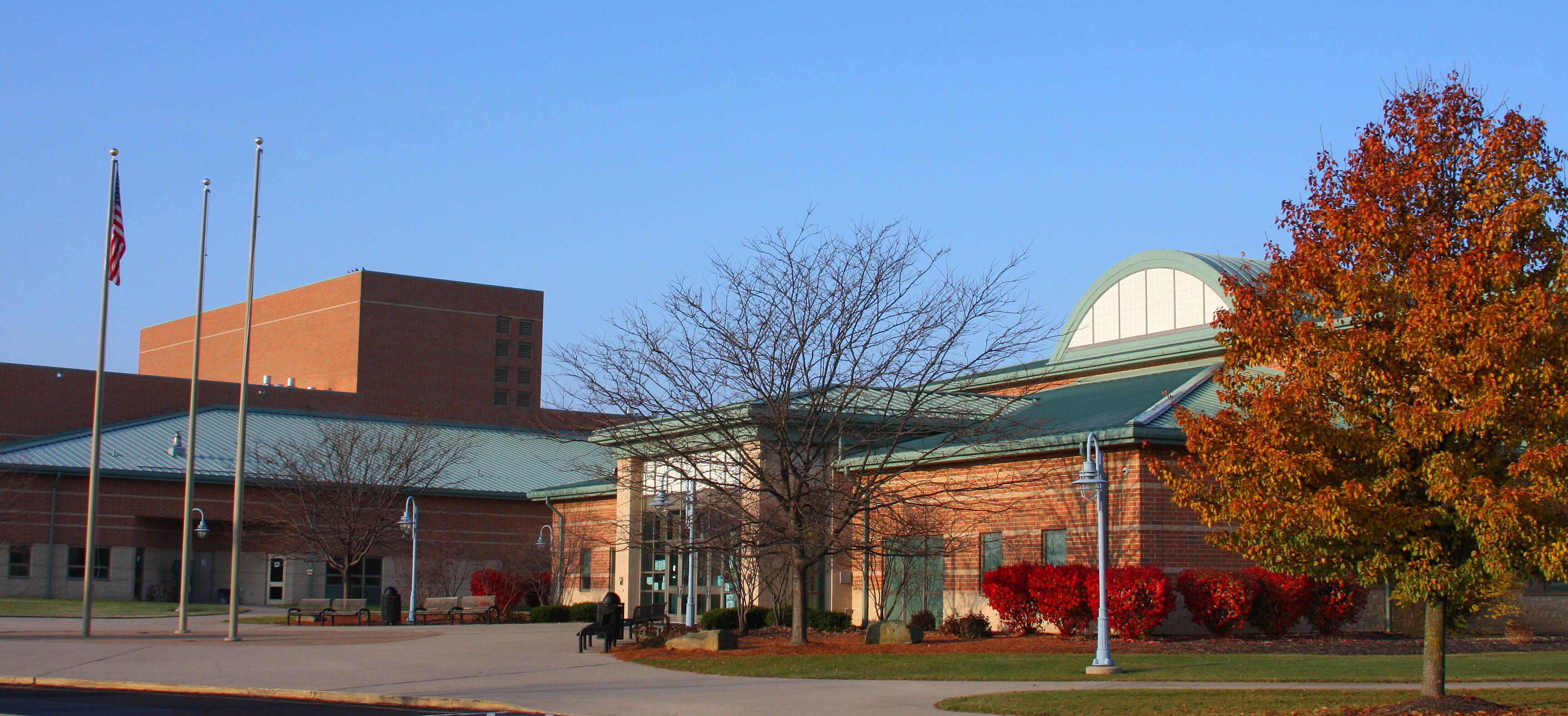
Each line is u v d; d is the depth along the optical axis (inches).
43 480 1822.1
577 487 1724.9
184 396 2578.7
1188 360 1346.0
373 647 1035.9
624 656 930.7
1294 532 577.9
